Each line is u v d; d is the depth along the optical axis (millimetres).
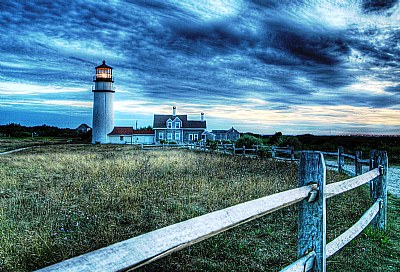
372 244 4621
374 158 5340
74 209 6926
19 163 16766
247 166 15062
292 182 9875
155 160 18406
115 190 8859
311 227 2666
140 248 1218
